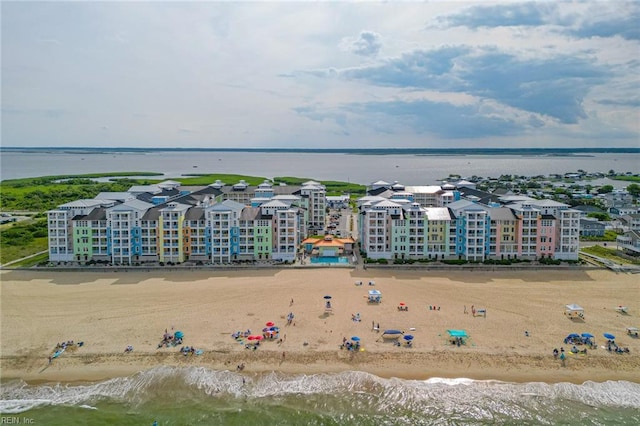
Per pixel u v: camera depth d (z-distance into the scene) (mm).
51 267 190375
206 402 103500
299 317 139250
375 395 105000
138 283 171875
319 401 103312
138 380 110688
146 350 121625
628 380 109500
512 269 187625
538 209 199125
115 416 99438
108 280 175875
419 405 101938
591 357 117250
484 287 165625
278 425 96500
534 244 197625
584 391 105562
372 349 121000
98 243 197750
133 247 197125
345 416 98812
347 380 109875
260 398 104625
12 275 182875
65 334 130375
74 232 197125
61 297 157250
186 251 199375
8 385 109438
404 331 130000
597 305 148375
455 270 187250
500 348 121188
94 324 136125
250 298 154750
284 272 185000
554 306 147500
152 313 143125
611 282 171625
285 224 199875
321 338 126562
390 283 170250
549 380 109562
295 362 116250
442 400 103312
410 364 115062
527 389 106438
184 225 198000
